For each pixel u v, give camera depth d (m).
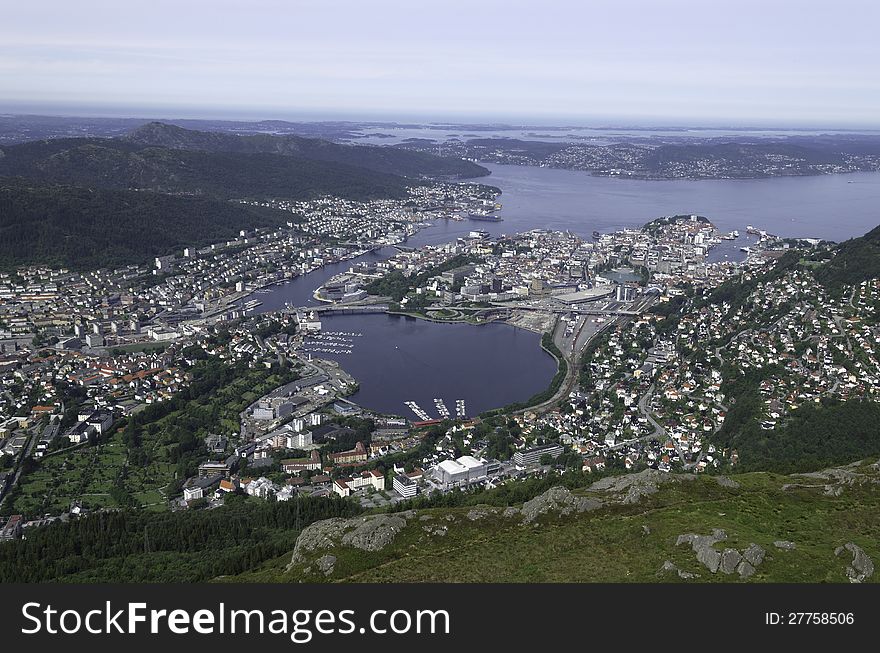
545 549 174.12
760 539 165.00
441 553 179.25
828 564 154.50
